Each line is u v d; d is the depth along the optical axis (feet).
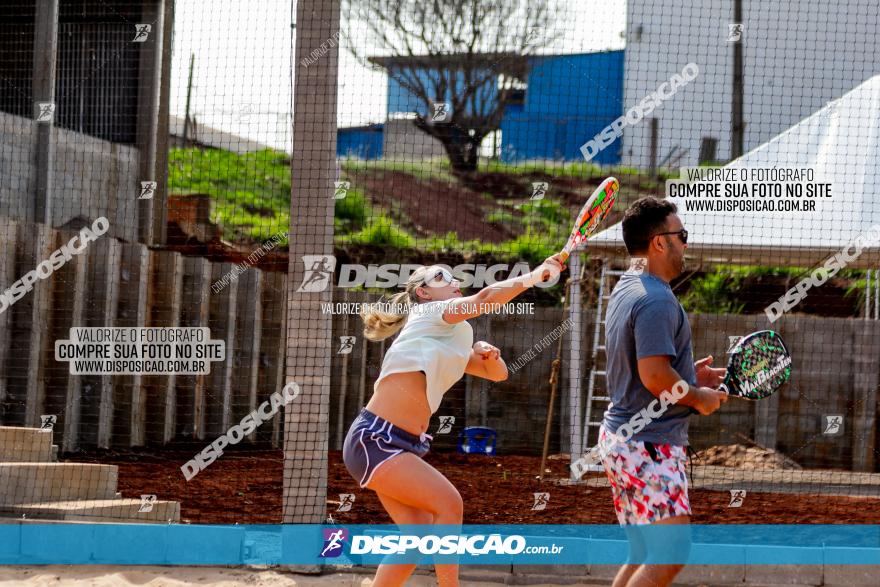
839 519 25.77
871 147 33.91
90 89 43.60
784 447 43.75
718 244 33.27
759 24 51.03
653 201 14.25
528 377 42.96
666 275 14.21
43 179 37.19
